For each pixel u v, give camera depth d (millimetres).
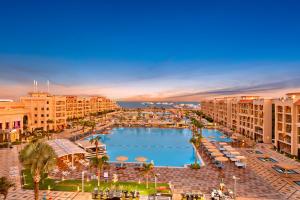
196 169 60000
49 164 33688
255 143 95500
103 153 76625
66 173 53938
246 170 59188
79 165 62344
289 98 82438
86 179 50938
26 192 42906
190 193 41250
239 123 127188
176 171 58375
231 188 46344
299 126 72688
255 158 71500
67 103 170750
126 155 82875
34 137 105188
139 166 62969
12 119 102938
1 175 53375
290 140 77375
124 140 111250
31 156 32719
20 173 54781
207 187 47125
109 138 116125
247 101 116625
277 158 71812
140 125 153875
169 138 116500
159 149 92188
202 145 87312
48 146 34531
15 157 71500
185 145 99938
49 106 130250
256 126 105812
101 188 45625
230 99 147375
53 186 46344
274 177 53562
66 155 62969
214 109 180500
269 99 98688
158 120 185625
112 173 56344
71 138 107750
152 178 52781
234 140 104625
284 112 81000
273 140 96000
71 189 44906
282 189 45844
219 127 146625
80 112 193875
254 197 41719
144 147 96000
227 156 71562
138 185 47938
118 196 40500
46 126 130000
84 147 77188
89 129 137750
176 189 45844
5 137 95750
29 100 128875
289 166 54938
